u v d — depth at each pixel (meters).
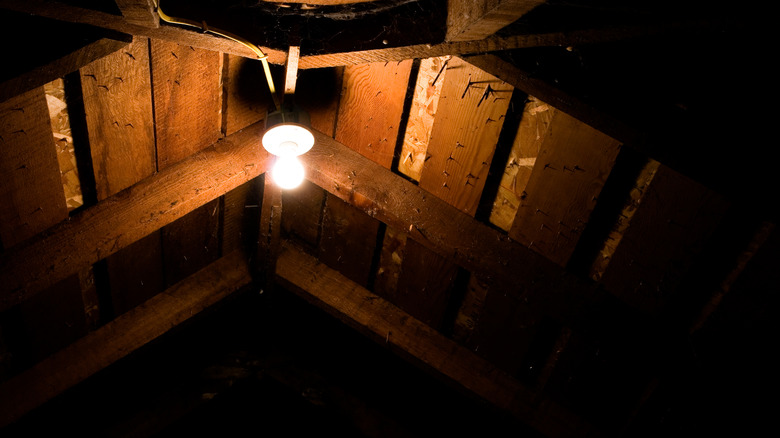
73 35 1.57
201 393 3.08
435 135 2.17
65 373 2.39
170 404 3.00
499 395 2.51
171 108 2.06
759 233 1.70
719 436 2.01
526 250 2.16
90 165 2.05
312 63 1.83
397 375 3.14
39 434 2.62
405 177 2.38
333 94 2.27
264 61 1.75
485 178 2.14
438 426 3.13
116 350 2.48
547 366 2.46
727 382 1.92
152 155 2.13
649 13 1.26
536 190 2.06
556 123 1.91
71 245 2.03
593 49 1.64
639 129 1.65
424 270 2.53
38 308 2.25
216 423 3.45
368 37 1.73
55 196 2.01
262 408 3.55
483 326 2.51
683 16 1.23
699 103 1.58
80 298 2.38
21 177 1.89
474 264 2.19
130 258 2.42
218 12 1.67
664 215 1.85
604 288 2.10
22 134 1.80
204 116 2.17
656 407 2.16
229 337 3.29
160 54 1.91
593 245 2.10
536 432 2.46
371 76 2.16
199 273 2.74
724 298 1.82
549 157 1.98
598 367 2.28
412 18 1.65
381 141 2.29
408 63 2.07
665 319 2.02
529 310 2.32
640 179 1.87
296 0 1.72
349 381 3.35
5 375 2.42
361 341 3.12
